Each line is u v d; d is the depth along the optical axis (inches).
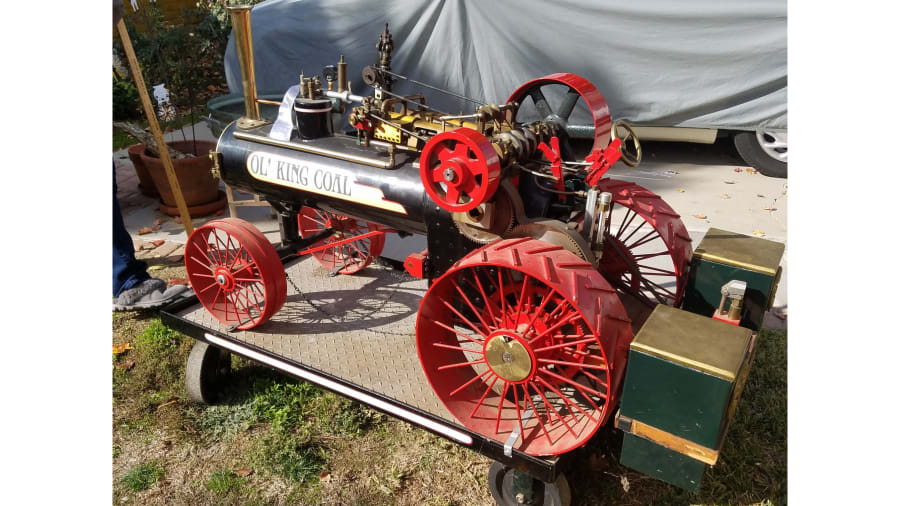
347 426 121.7
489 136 102.7
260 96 242.8
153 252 191.9
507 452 89.1
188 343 149.1
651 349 77.0
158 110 257.3
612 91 246.7
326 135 120.7
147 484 110.3
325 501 106.0
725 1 225.1
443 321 99.2
